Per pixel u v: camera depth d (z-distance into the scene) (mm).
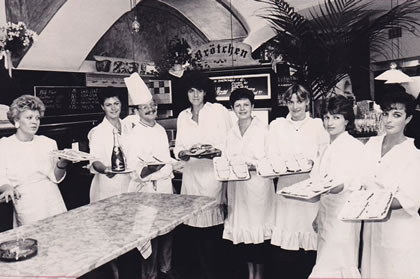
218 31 7219
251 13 6738
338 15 4473
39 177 3068
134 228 2062
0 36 4406
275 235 3361
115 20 6457
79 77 5949
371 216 1875
